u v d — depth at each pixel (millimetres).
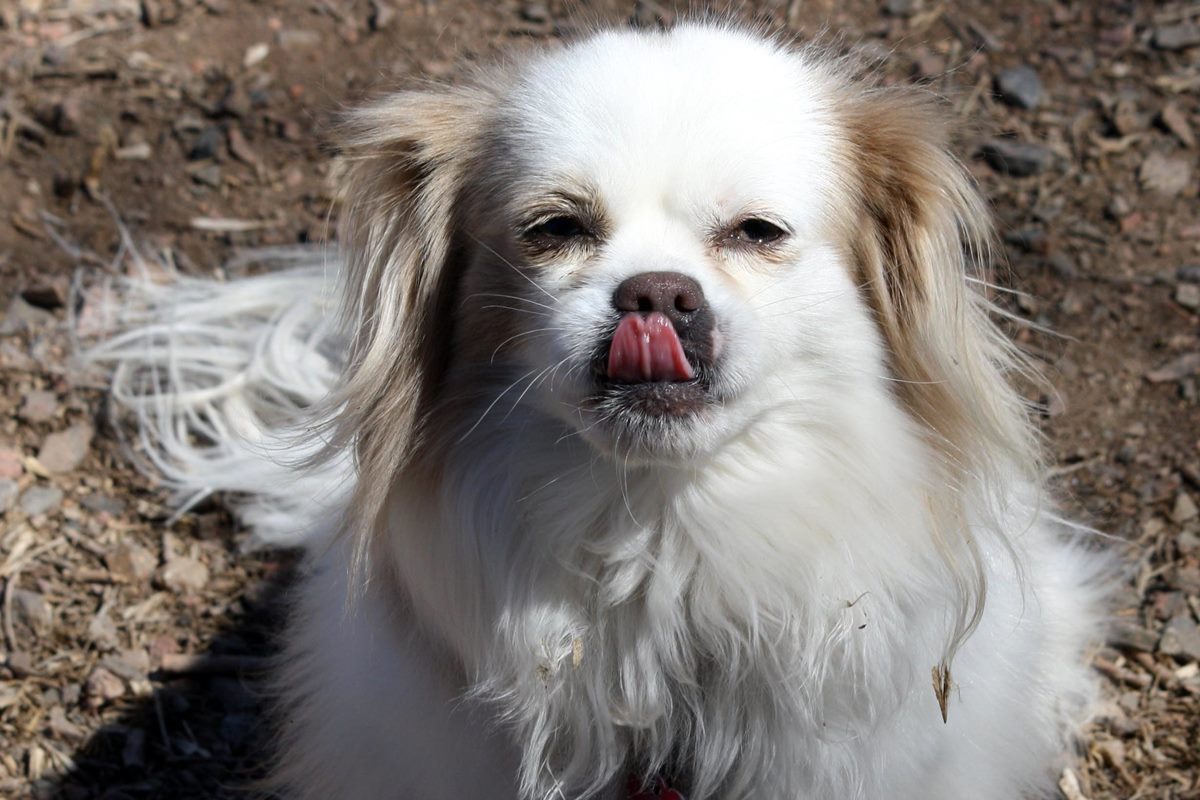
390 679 806
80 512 981
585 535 774
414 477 784
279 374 1021
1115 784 889
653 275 724
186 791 883
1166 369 1021
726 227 745
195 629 942
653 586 774
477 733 797
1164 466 987
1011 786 859
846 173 776
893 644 780
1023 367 851
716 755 794
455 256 785
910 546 775
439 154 787
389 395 779
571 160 743
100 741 895
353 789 841
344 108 982
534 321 752
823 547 771
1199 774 883
